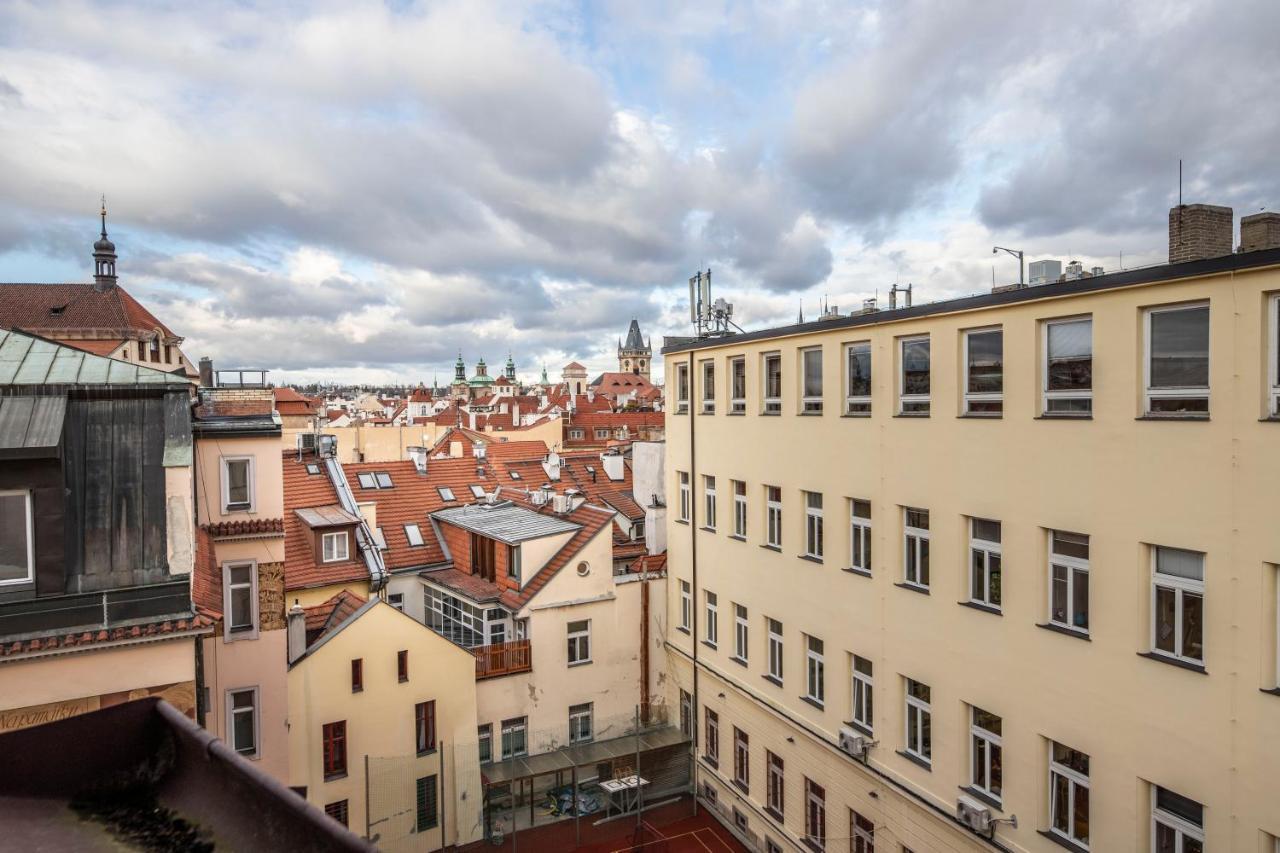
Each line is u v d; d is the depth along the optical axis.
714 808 28.08
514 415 132.38
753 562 25.36
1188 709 13.42
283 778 21.11
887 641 20.02
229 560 20.47
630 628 30.28
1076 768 15.70
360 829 23.80
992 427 17.02
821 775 22.56
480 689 26.95
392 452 81.00
